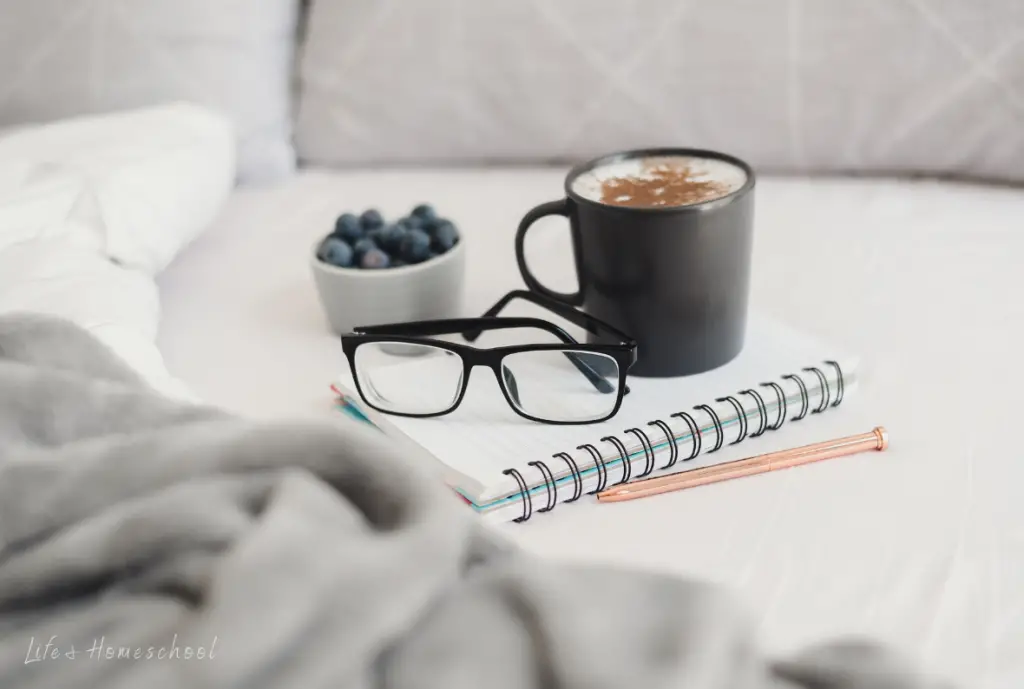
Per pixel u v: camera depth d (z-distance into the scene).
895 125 1.13
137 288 0.86
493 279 0.98
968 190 1.13
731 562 0.59
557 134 1.24
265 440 0.48
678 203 0.73
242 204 1.25
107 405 0.56
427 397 0.72
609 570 0.47
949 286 0.90
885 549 0.59
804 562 0.59
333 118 1.32
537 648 0.42
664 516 0.63
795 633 0.53
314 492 0.45
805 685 0.44
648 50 1.18
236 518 0.45
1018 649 0.52
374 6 1.27
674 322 0.72
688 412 0.68
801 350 0.76
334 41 1.30
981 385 0.75
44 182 0.96
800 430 0.71
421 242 0.86
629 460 0.66
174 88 1.26
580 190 0.77
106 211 0.95
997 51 1.08
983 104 1.09
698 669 0.40
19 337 0.63
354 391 0.74
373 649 0.40
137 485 0.48
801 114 1.16
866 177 1.20
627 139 1.22
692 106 1.18
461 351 0.70
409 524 0.44
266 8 1.33
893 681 0.43
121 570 0.46
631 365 0.71
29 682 0.42
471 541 0.47
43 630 0.45
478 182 1.26
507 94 1.24
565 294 0.84
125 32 1.26
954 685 0.43
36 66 1.27
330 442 0.48
